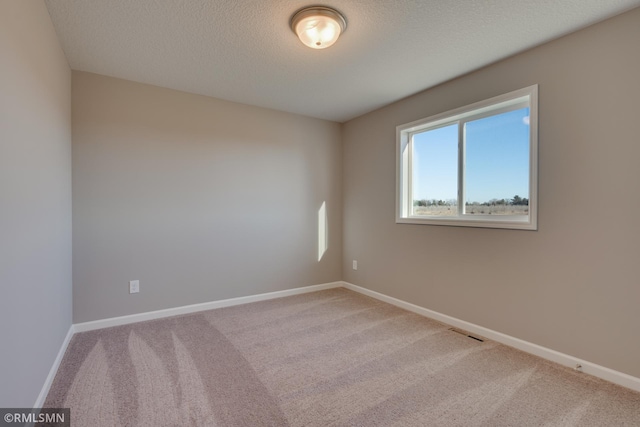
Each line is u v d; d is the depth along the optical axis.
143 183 2.90
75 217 2.61
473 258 2.65
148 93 2.92
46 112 1.79
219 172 3.30
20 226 1.35
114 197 2.77
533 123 2.22
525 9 1.81
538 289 2.22
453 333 2.64
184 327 2.74
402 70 2.62
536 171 2.21
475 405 1.67
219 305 3.31
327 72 2.66
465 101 2.69
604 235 1.91
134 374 1.96
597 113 1.93
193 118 3.15
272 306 3.36
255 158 3.54
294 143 3.82
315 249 4.02
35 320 1.56
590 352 1.97
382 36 2.10
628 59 1.81
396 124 3.40
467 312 2.70
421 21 1.93
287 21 1.94
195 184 3.17
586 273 1.99
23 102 1.40
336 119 4.07
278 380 1.91
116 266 2.79
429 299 3.03
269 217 3.64
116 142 2.78
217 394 1.76
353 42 2.17
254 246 3.54
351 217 4.08
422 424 1.53
